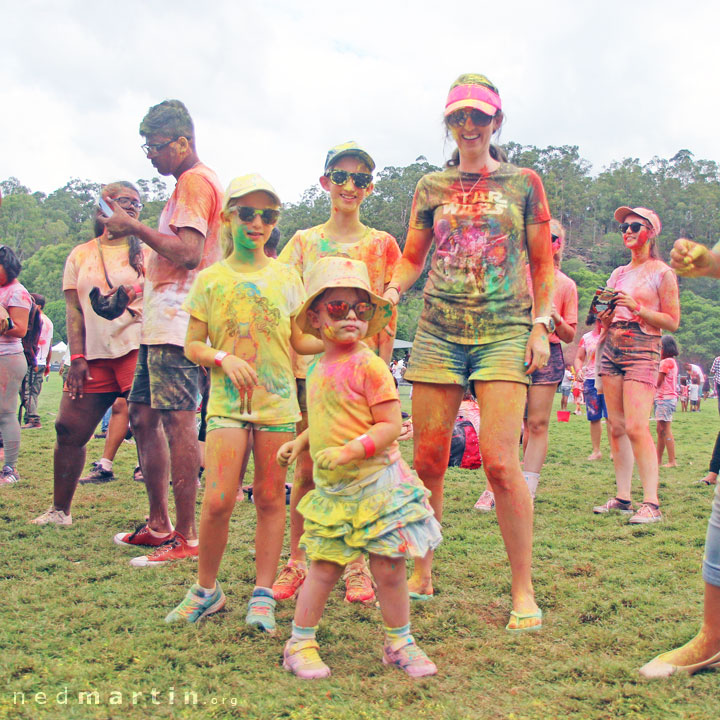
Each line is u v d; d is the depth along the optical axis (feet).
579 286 328.49
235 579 12.60
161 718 7.68
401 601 9.14
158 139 14.55
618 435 18.89
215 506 10.53
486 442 10.96
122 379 16.11
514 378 11.02
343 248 13.23
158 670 8.84
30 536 15.10
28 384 35.40
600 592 11.94
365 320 9.57
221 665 9.09
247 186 11.02
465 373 11.63
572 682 8.77
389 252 13.41
